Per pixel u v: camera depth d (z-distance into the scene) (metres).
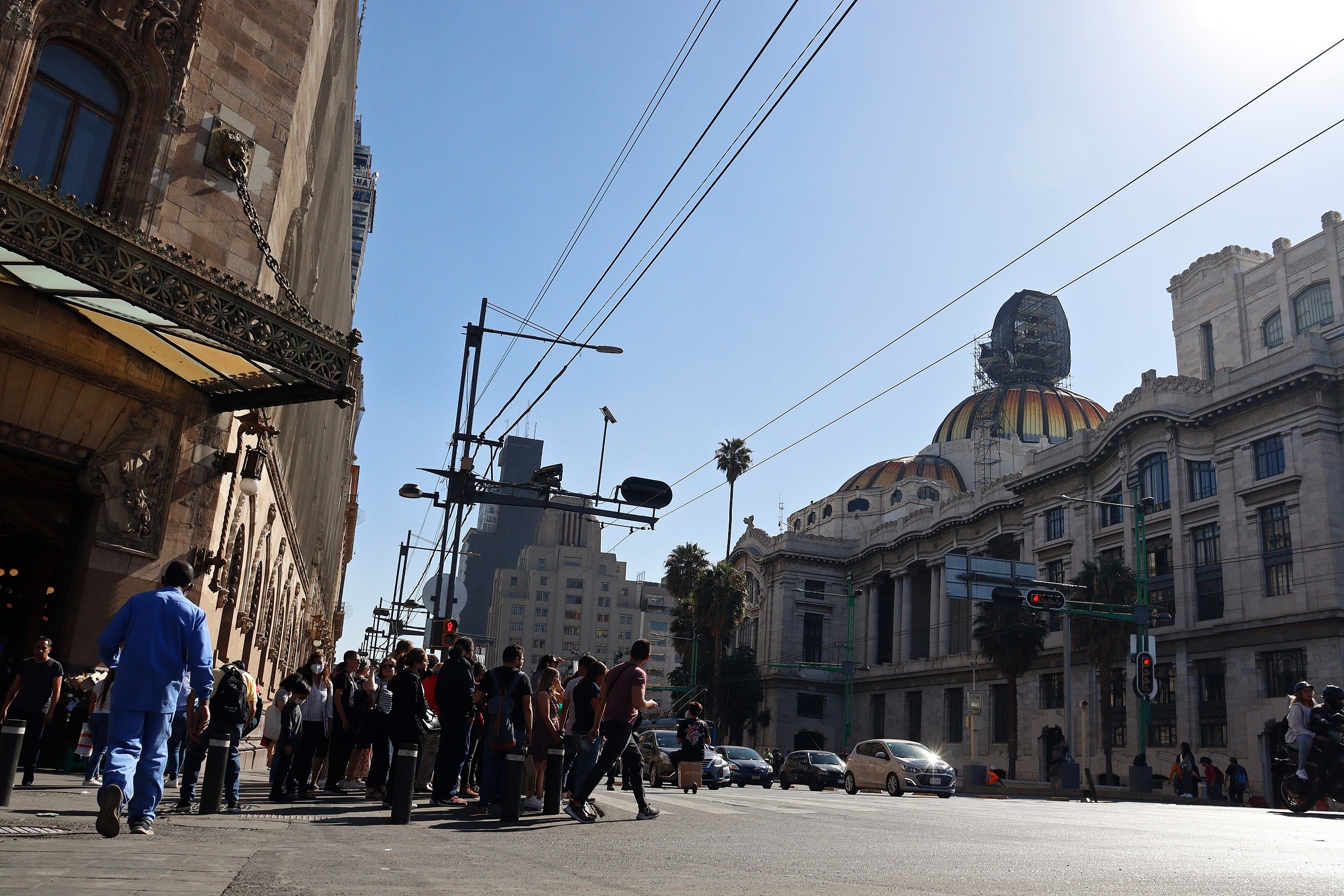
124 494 14.63
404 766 9.68
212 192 15.88
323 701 13.45
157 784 7.00
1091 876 7.00
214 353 13.77
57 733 14.68
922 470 107.06
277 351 13.27
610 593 161.50
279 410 21.44
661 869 6.69
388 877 5.47
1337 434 46.19
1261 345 60.72
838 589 95.12
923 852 8.83
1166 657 52.91
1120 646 48.38
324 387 14.00
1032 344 117.81
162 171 15.09
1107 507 60.91
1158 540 55.62
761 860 7.64
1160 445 55.56
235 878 5.00
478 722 13.20
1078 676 60.06
